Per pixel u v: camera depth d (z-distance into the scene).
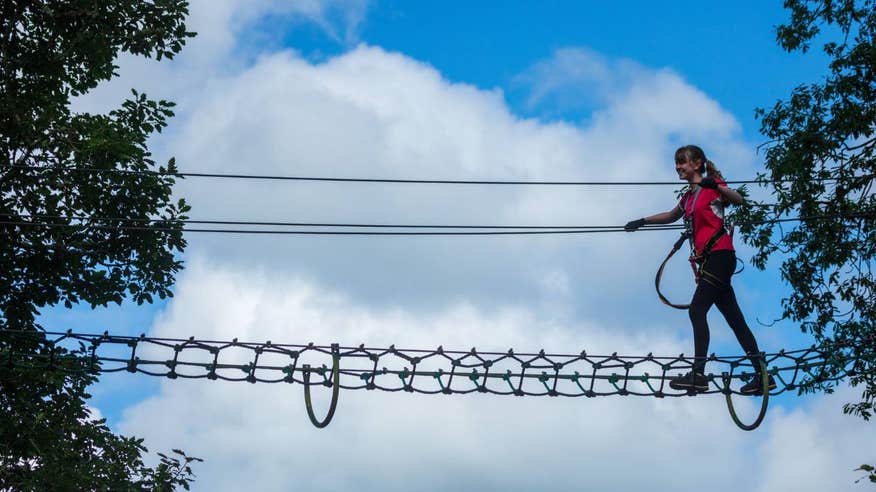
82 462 17.94
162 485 17.73
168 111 19.92
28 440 17.09
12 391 17.41
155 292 19.75
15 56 18.70
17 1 18.44
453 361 9.75
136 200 19.14
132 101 19.73
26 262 18.88
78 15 18.14
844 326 17.94
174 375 9.64
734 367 9.72
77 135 18.70
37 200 18.70
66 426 18.12
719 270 9.62
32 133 18.19
